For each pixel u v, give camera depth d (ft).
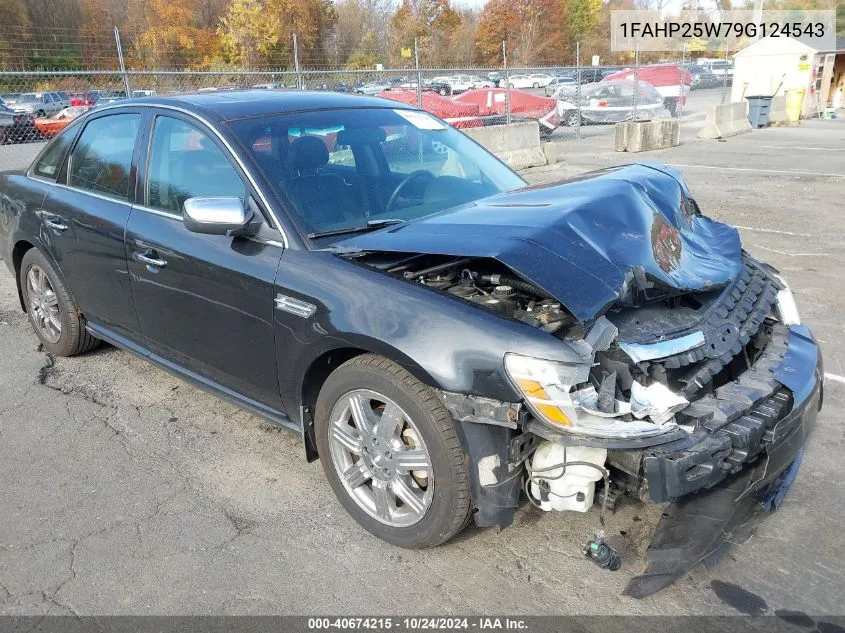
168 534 9.80
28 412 13.43
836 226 27.63
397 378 8.53
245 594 8.64
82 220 13.19
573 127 72.69
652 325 8.79
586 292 7.88
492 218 9.35
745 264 11.29
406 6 171.12
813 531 9.61
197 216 9.57
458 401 8.05
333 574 8.97
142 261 11.84
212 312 10.83
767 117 70.38
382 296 8.66
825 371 14.56
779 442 8.48
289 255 9.74
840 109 90.94
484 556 9.23
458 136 13.76
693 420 7.84
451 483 8.35
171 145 11.75
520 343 7.71
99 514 10.27
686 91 87.71
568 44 195.83
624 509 9.96
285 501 10.58
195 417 13.24
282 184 10.36
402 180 11.73
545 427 7.60
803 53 76.95
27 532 9.87
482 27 181.88
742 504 8.75
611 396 7.68
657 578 7.97
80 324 15.01
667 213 10.46
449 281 8.91
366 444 9.28
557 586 8.66
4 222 15.79
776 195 34.45
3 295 21.04
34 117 51.06
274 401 10.51
